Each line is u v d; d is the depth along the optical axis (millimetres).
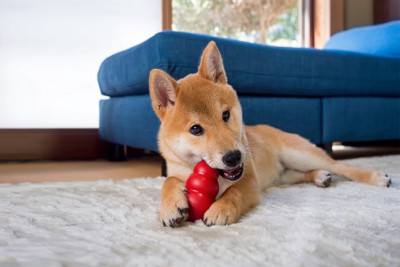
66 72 1655
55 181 1103
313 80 1331
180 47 1027
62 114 1662
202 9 2012
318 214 636
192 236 542
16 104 1580
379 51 1803
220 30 2080
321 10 2260
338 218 612
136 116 1241
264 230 556
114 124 1469
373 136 1540
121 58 1292
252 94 1255
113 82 1393
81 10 1661
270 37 2252
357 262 436
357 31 1981
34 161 1613
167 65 1018
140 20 1767
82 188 902
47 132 1625
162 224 606
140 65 1130
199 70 744
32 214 670
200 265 434
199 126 649
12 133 1575
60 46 1637
